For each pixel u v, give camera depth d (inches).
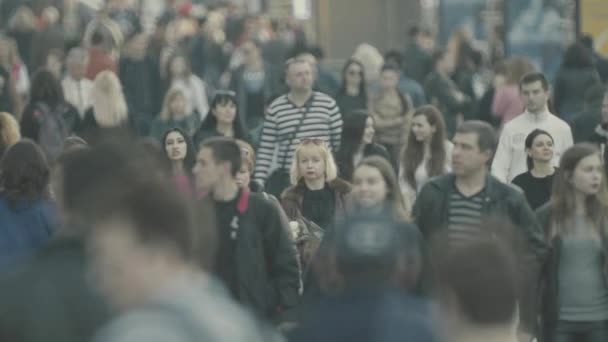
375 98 948.6
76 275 289.9
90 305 289.0
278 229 481.1
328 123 749.9
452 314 253.1
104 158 273.0
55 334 288.2
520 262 281.7
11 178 473.7
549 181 617.6
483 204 503.5
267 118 751.7
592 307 502.6
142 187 227.5
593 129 797.2
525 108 688.4
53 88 816.3
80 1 1812.3
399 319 249.0
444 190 508.4
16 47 1264.8
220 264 474.9
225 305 221.8
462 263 252.2
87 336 288.7
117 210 225.9
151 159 270.1
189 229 226.8
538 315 506.3
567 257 502.9
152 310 217.0
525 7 1226.6
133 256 225.3
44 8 1658.5
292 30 1758.1
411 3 1542.8
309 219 596.7
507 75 933.8
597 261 502.9
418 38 1307.8
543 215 511.2
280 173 748.0
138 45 1136.2
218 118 764.6
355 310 250.5
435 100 1100.5
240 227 475.8
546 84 683.4
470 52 1343.5
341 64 1441.9
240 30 1451.8
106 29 1159.0
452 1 1740.9
